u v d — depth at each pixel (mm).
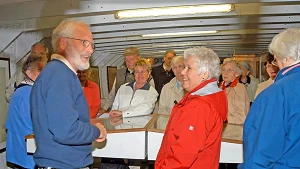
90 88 3256
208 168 1597
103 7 2936
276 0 2754
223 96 1729
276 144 1344
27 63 2277
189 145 1543
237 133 2221
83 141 1585
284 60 1458
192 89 1750
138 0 2896
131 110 2906
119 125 2277
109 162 2840
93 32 3992
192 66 1730
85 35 1678
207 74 1725
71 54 1645
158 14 3188
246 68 4500
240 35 5348
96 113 3289
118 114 2885
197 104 1604
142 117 2740
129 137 2072
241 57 9219
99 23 3447
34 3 3064
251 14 3332
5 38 3373
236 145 1961
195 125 1564
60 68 1580
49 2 3023
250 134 1428
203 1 2834
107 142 2084
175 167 1561
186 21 3898
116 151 2082
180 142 1561
